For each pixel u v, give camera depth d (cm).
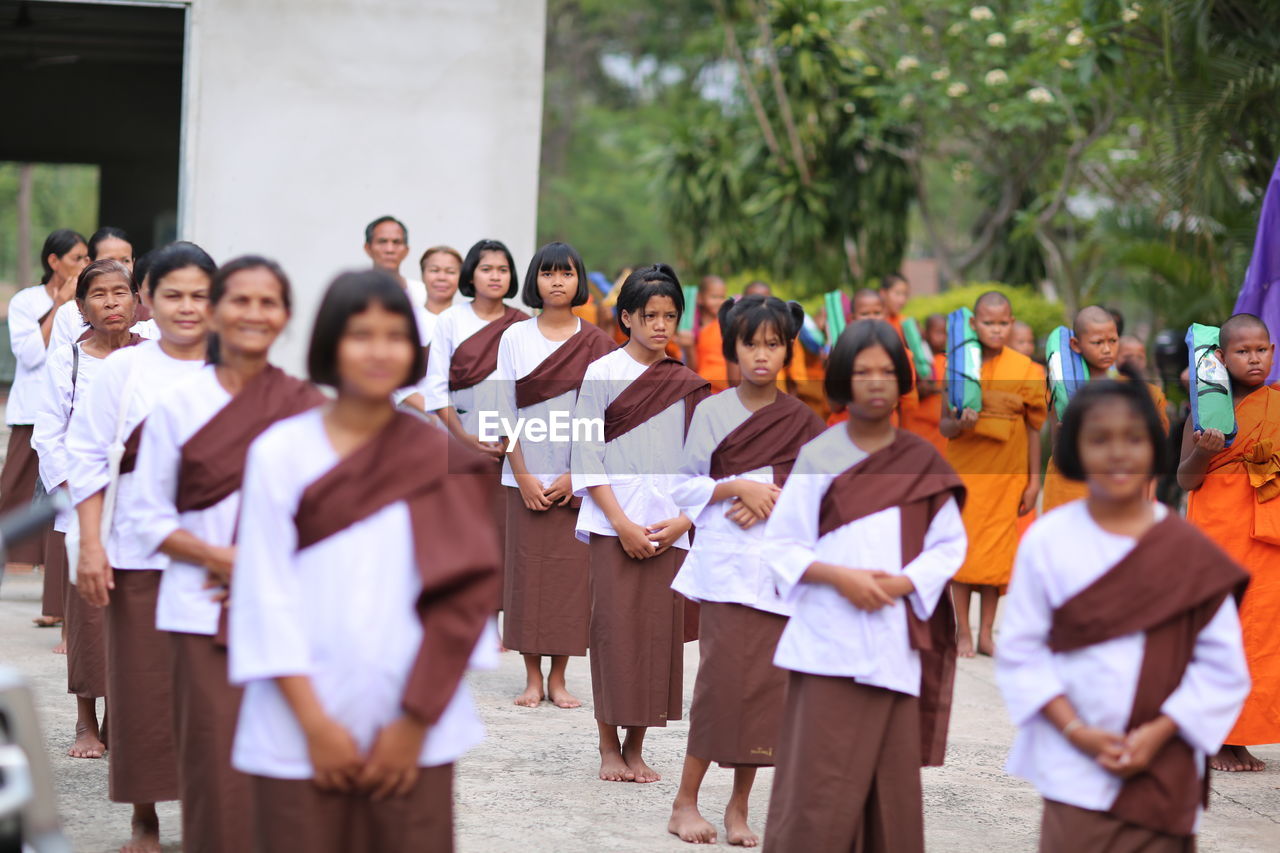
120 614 471
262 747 325
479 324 772
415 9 1136
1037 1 1650
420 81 1140
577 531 616
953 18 1889
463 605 318
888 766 433
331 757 315
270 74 1127
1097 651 358
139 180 2391
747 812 550
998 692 814
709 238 2105
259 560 319
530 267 712
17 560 837
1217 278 1238
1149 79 1333
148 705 470
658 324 595
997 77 1722
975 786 620
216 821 423
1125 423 355
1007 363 903
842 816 427
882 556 428
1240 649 357
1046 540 368
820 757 429
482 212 1152
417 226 1147
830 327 1074
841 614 430
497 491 783
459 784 587
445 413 763
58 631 857
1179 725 352
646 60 3662
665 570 598
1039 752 368
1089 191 2141
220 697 423
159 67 2341
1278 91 1131
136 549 468
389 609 320
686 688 799
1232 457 655
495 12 1141
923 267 2602
